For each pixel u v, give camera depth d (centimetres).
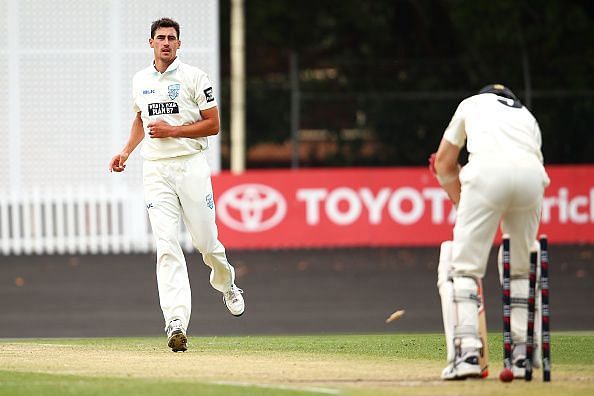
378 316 4925
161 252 3134
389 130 9331
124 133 7688
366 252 7144
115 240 7531
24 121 7700
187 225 3209
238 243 7288
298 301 5431
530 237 2606
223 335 4316
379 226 7350
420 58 10788
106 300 5528
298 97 8262
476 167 2538
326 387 2480
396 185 7350
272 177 7325
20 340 3797
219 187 7312
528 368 2527
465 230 2556
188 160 3158
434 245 7338
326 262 6781
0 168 7688
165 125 3086
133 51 7681
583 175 7331
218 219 7306
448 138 2633
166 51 3105
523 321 2611
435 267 6594
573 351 3181
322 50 11044
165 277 3131
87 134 7688
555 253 7019
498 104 2598
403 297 5556
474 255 2567
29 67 7681
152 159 3156
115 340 3728
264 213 7306
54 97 7694
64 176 7706
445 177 2672
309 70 10925
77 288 5956
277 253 7131
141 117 3209
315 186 7338
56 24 7681
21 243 7550
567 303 5325
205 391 2428
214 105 3139
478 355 2553
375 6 10819
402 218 7350
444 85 9394
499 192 2525
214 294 5591
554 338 3534
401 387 2469
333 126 9575
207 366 2842
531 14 9900
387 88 9550
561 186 7325
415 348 3253
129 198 7550
